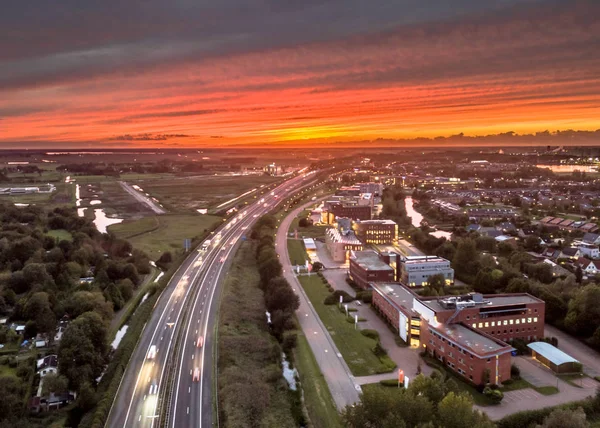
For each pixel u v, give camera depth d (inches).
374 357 7219.5
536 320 7603.4
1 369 6919.3
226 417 5541.3
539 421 5433.1
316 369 6855.3
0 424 5418.3
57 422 5629.9
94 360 6486.2
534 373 6614.2
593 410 5684.1
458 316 7209.6
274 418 5649.6
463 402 4534.9
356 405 4837.6
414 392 5068.9
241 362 6993.1
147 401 5964.6
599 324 7519.7
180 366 6904.5
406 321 7731.3
